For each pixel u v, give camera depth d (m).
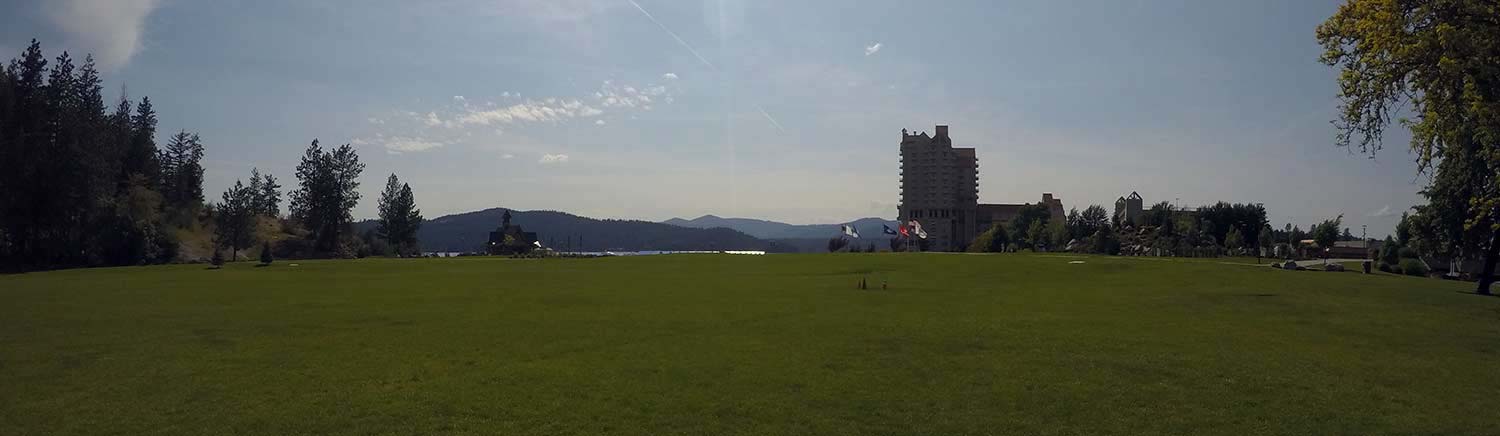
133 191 106.25
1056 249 154.50
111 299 39.16
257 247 134.62
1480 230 47.97
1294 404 15.95
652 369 19.36
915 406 15.67
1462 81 28.11
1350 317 30.73
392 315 31.50
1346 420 14.79
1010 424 14.45
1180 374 18.88
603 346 23.05
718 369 19.36
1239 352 22.02
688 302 37.53
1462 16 27.62
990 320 29.53
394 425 14.23
